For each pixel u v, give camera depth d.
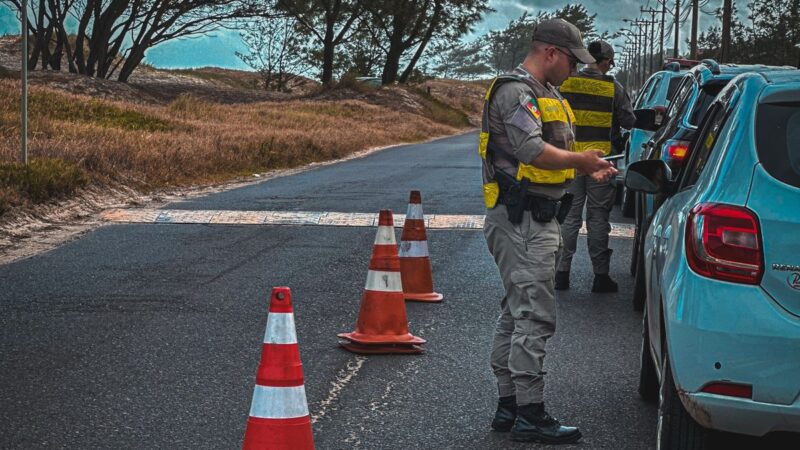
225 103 57.62
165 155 18.98
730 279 3.87
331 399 5.65
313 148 26.31
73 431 5.05
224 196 15.80
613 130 8.93
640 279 7.84
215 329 7.23
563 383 5.99
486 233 5.05
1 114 23.61
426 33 74.88
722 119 4.54
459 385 5.95
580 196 8.68
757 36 69.50
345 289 8.73
